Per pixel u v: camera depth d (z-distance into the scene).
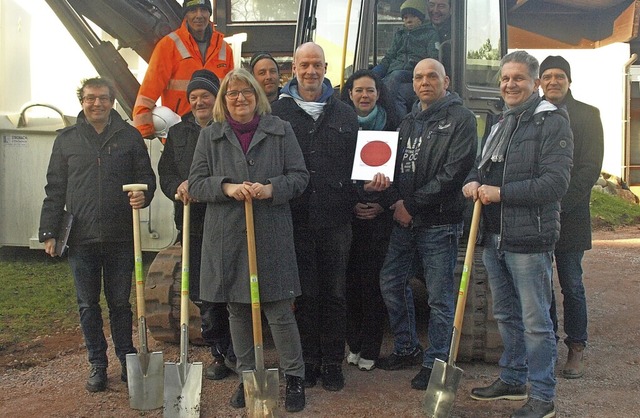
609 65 16.62
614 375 4.63
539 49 18.28
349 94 4.61
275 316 3.92
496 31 5.59
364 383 4.38
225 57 5.38
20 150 7.47
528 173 3.66
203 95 4.27
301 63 4.16
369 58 5.06
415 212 4.17
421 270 4.67
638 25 16.42
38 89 8.23
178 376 3.85
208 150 3.89
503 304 3.99
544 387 3.74
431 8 5.12
